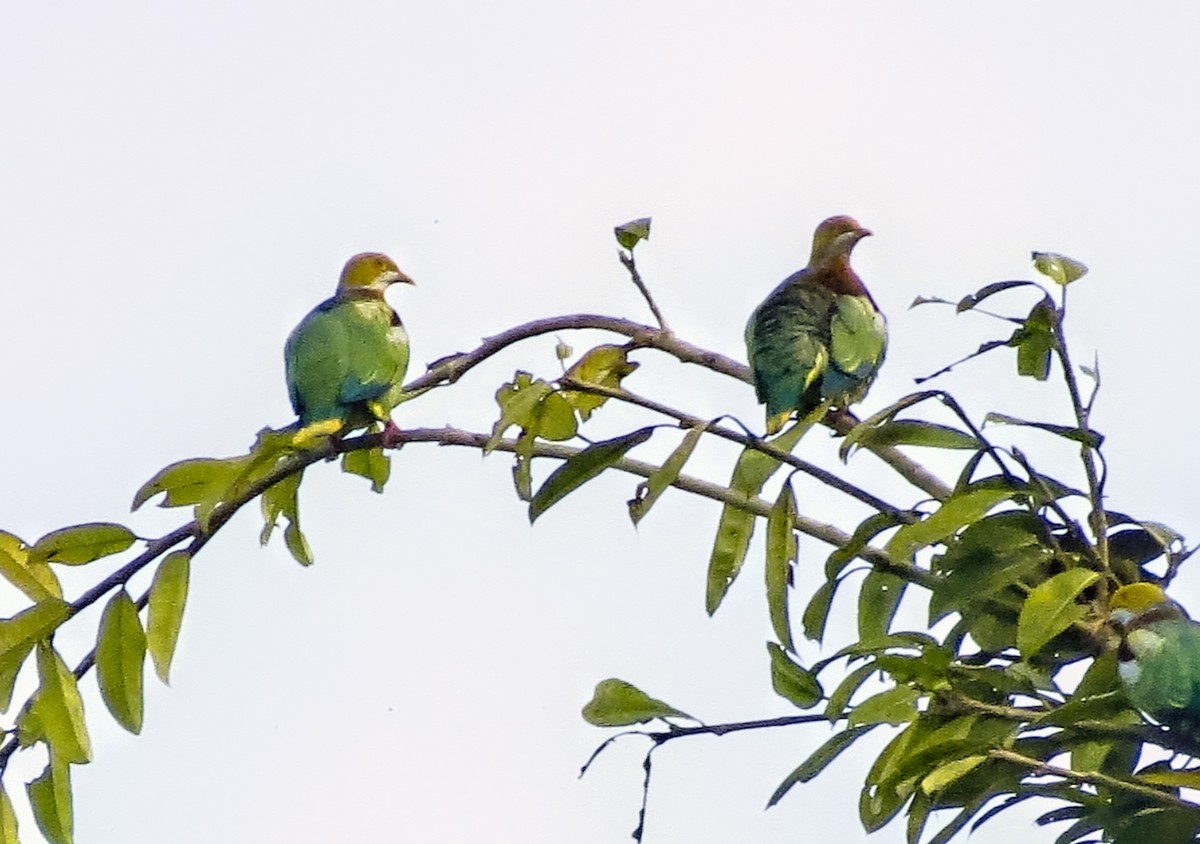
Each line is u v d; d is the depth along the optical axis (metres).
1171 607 7.92
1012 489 8.05
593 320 9.26
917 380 8.10
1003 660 8.28
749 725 8.00
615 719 8.10
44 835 8.50
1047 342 8.16
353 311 9.59
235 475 8.69
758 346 9.39
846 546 8.27
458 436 9.22
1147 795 7.47
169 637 8.51
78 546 8.70
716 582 8.61
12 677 8.49
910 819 7.67
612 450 8.55
